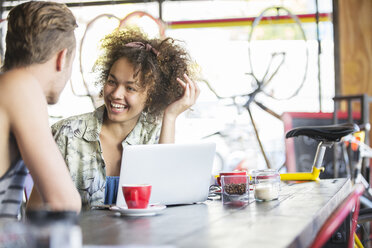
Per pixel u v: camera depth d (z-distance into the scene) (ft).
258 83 20.77
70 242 2.16
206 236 3.42
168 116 7.59
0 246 2.22
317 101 20.18
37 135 4.38
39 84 4.58
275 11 20.49
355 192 6.52
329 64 20.02
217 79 21.06
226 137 21.01
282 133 20.44
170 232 3.68
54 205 4.31
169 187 5.83
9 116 4.37
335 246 6.53
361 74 19.27
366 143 12.51
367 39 19.24
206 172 6.00
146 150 5.71
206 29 20.92
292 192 6.40
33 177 4.42
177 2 20.92
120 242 3.33
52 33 4.82
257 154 20.72
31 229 2.19
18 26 4.77
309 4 20.15
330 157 15.83
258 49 20.71
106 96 7.27
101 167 7.20
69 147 7.14
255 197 5.74
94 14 21.38
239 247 2.98
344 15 19.48
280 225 3.76
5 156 4.51
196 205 5.79
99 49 7.82
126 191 4.96
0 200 4.67
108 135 7.39
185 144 5.86
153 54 7.58
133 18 21.09
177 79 7.62
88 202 7.09
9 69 4.88
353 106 19.10
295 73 20.39
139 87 7.24
